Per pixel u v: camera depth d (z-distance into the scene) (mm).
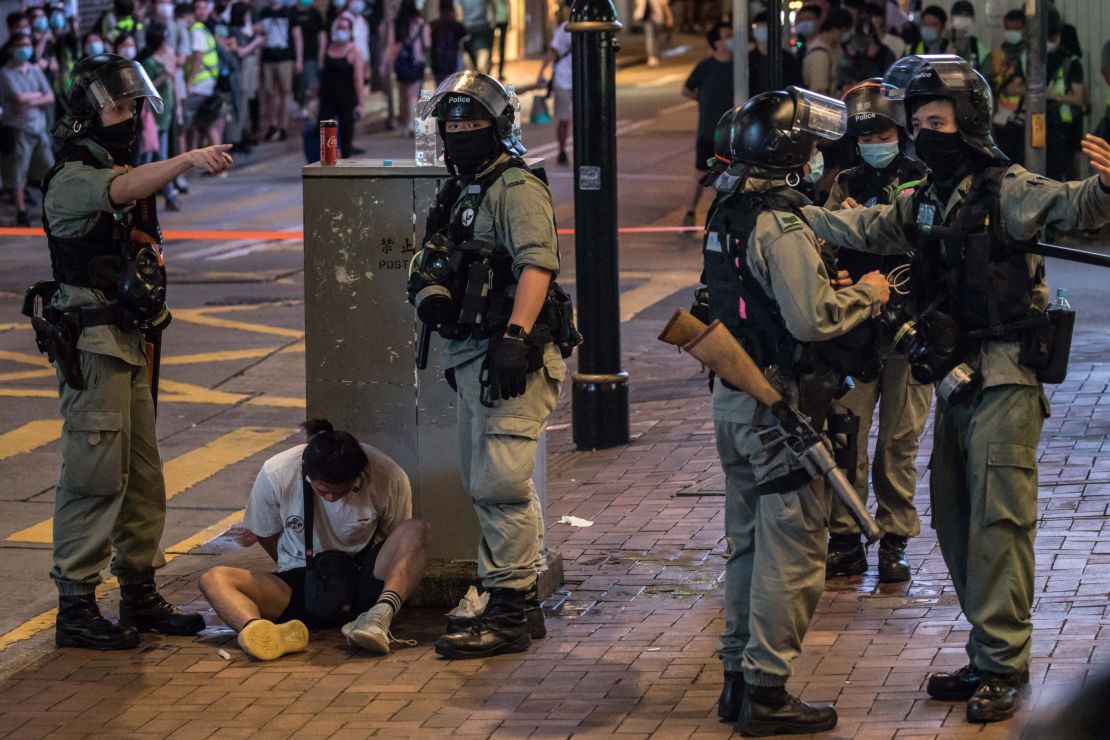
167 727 6555
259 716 6625
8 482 11070
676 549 8789
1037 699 6285
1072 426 10703
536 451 7895
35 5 25750
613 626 7605
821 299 5844
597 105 10953
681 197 24453
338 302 7938
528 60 45781
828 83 20516
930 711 6289
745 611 6297
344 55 27250
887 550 8078
